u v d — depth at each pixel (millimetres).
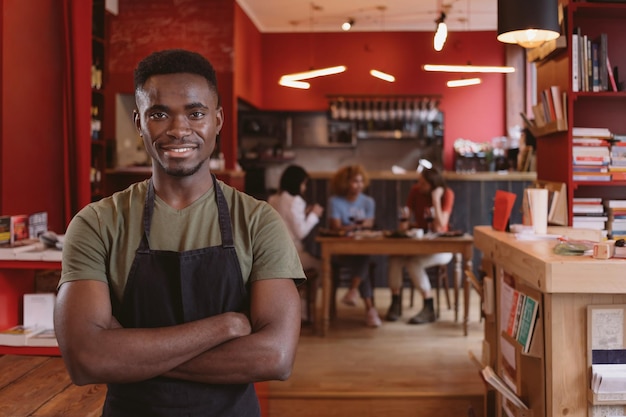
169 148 1385
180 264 1395
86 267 1378
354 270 5824
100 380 1300
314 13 9578
